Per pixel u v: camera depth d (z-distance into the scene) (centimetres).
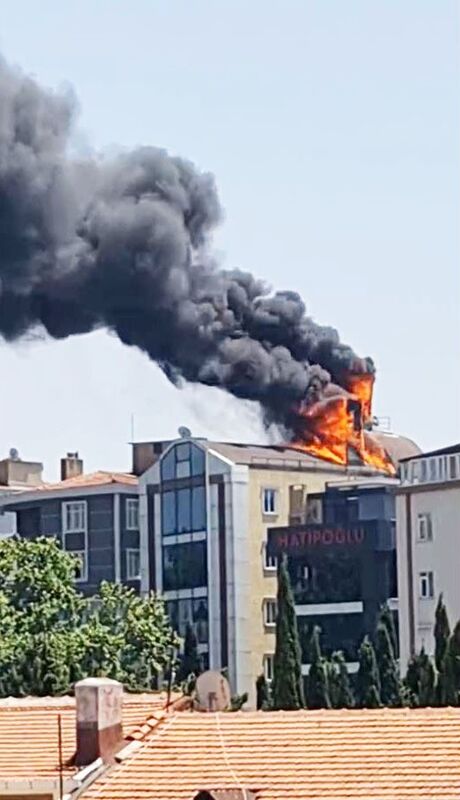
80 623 10000
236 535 13625
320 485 14112
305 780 3706
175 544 13938
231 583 13600
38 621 9650
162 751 3925
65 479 15900
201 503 13800
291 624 9800
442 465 12181
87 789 3797
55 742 4141
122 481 14625
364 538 12731
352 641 12688
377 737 3862
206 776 3778
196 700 4519
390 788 3628
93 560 14562
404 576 12306
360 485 13175
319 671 9725
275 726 3975
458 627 8594
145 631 10000
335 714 4000
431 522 12212
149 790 3750
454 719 3909
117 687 4034
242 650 13562
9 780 3884
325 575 12862
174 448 14012
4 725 4284
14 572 9781
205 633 13688
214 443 13912
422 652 9619
